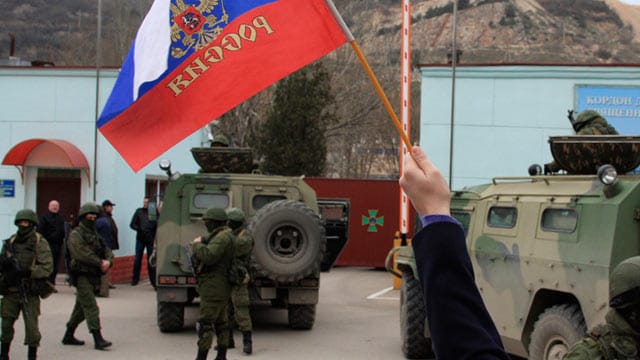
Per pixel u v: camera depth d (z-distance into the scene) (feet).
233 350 32.40
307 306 37.17
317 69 92.68
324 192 68.59
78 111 56.34
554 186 24.20
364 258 68.08
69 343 32.68
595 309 20.56
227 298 27.20
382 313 43.80
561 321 21.90
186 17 16.08
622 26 338.13
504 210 26.25
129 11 112.47
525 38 289.12
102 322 39.04
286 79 91.61
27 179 56.24
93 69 56.13
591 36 322.55
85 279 31.68
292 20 15.62
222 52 15.88
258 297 35.86
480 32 282.56
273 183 38.06
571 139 24.22
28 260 27.14
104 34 117.08
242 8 15.78
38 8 174.19
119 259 56.13
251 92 15.66
